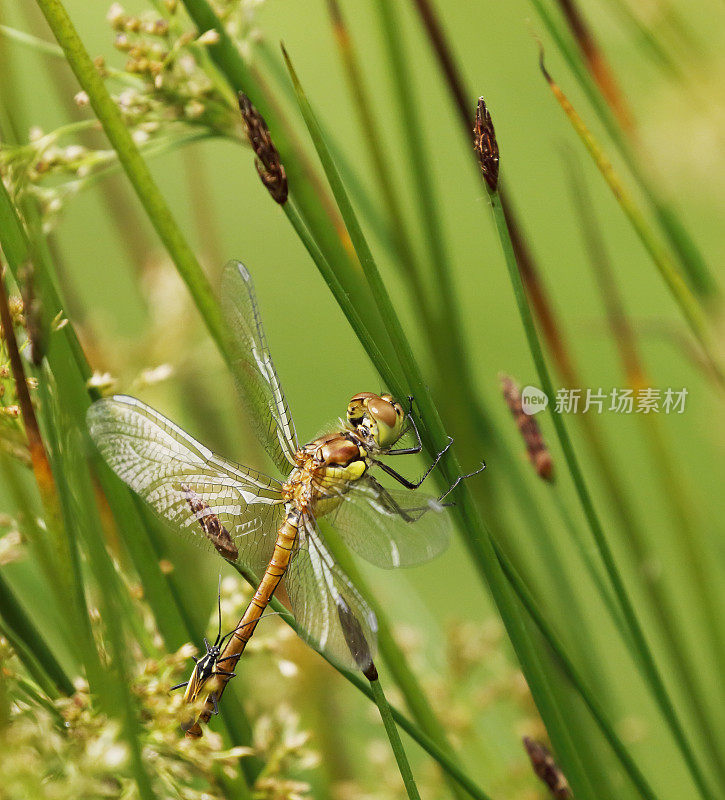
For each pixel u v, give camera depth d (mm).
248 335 1251
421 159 1264
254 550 1249
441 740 1254
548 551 1272
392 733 1225
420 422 1229
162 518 1240
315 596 1242
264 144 1215
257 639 1244
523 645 1229
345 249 1249
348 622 1235
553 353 1274
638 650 1240
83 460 1213
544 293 1271
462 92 1266
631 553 1276
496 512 1268
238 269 1250
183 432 1247
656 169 1281
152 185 1238
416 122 1263
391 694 1278
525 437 1246
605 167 1255
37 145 1242
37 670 1230
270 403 1254
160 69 1243
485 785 1274
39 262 1220
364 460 1248
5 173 1242
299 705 1280
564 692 1258
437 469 1228
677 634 1275
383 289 1221
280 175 1217
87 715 1220
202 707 1229
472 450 1266
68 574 1226
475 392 1268
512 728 1287
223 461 1250
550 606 1272
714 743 1274
